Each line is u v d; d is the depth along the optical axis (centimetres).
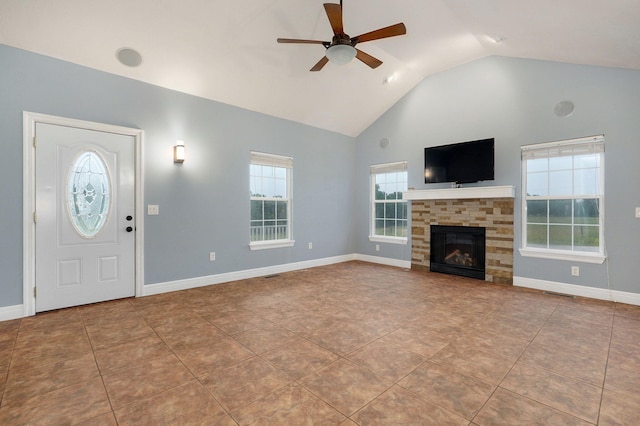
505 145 448
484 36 390
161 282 399
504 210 447
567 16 275
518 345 252
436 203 520
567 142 400
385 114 596
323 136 590
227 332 277
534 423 161
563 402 179
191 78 396
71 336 268
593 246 389
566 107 398
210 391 189
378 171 612
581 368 216
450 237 511
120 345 251
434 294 396
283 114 518
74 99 335
